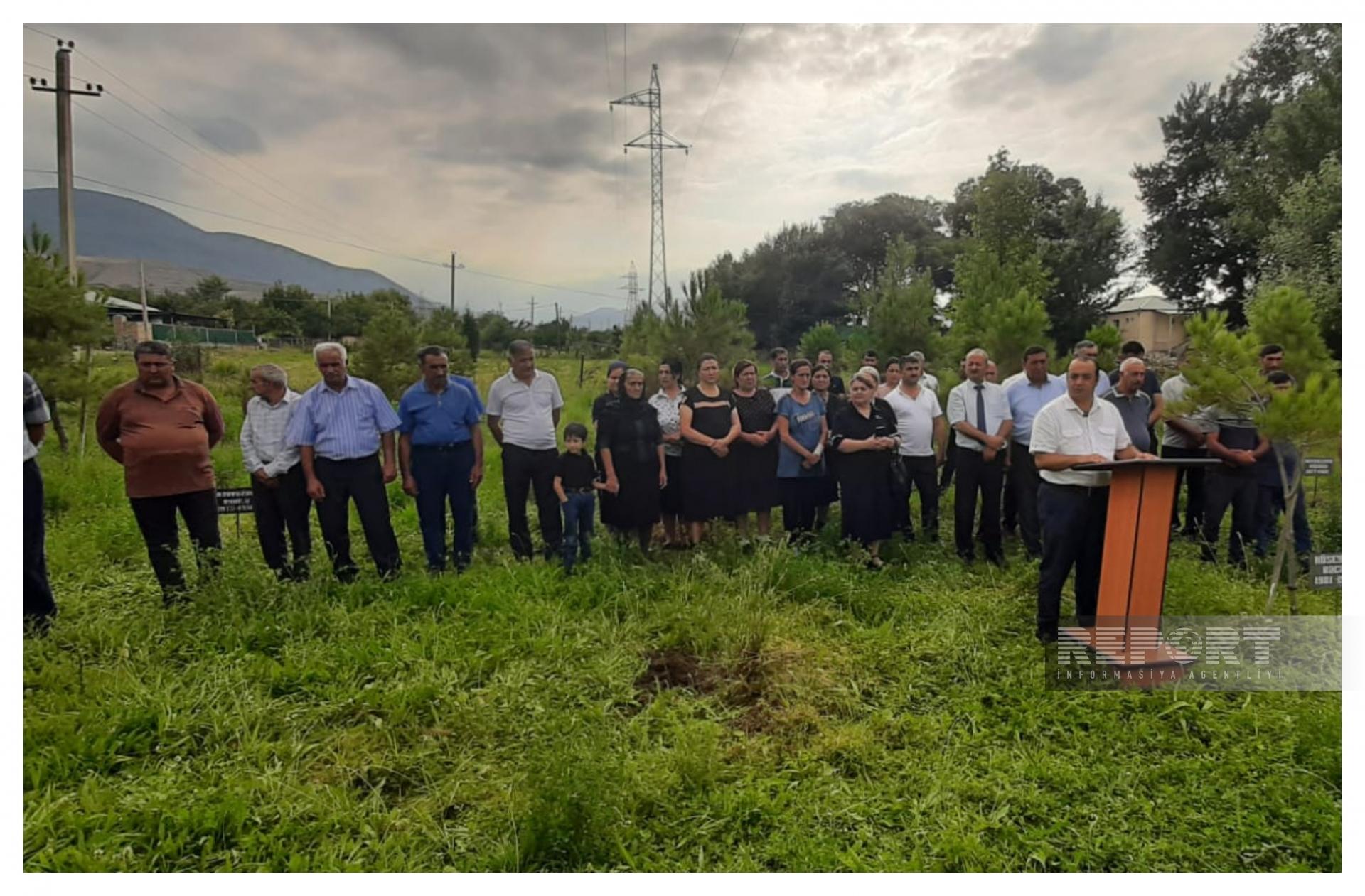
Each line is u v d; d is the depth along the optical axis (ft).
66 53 44.83
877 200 136.15
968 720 12.33
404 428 18.62
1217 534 19.89
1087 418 14.62
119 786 10.36
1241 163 75.00
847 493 19.62
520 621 15.24
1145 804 10.00
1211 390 17.22
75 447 33.88
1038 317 30.55
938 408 22.18
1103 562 13.69
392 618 15.44
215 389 51.24
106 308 33.58
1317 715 11.81
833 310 128.47
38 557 15.25
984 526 20.17
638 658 14.24
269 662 13.64
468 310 81.05
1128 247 97.66
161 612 15.57
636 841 9.43
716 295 39.34
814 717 12.16
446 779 10.69
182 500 16.65
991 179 71.61
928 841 9.48
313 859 9.17
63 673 13.08
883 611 16.65
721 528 20.85
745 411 20.56
